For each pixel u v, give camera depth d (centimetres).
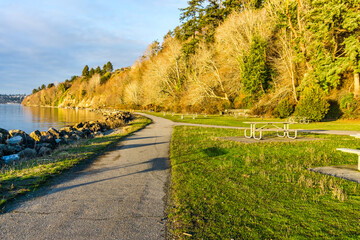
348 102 2428
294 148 898
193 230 340
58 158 884
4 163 902
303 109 2533
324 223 347
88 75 16450
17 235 334
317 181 534
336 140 1088
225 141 1125
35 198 479
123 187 548
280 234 321
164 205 440
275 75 3562
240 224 353
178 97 6119
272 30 3816
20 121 4147
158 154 948
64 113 7462
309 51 2717
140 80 8938
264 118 3186
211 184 537
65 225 363
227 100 4522
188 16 6112
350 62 2298
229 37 4147
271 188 500
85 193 509
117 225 363
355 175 562
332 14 2278
